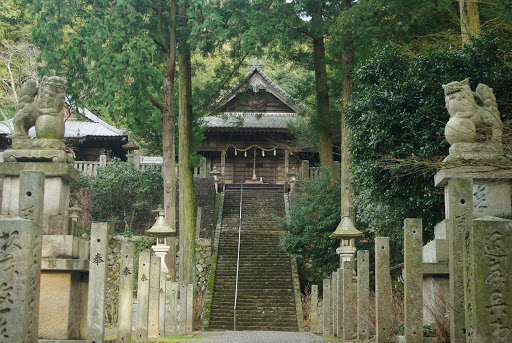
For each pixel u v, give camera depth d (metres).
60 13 20.94
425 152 12.47
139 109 22.42
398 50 14.86
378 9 19.86
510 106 11.97
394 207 14.55
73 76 21.78
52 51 21.30
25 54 33.41
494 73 12.33
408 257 7.12
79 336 8.34
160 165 30.34
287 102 35.78
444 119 12.68
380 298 7.70
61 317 7.95
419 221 7.17
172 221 23.98
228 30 21.89
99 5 21.81
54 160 8.64
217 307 21.94
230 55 24.53
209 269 25.38
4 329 4.82
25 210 5.87
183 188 23.66
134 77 21.05
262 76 39.16
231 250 26.61
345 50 21.02
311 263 25.16
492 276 4.66
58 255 8.12
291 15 21.75
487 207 9.27
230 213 31.61
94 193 28.39
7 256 4.90
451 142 9.62
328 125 25.23
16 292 4.86
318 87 25.20
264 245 27.17
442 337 7.28
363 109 14.55
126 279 8.50
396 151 13.22
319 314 16.36
